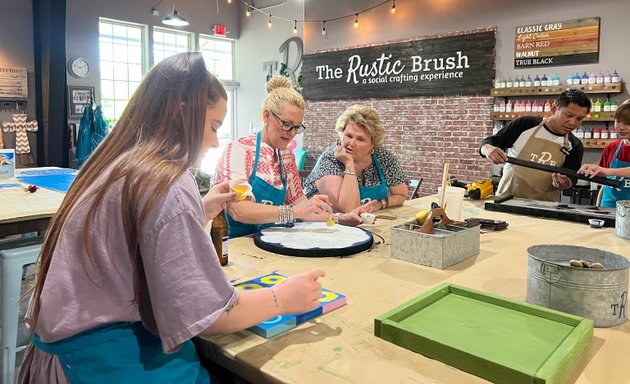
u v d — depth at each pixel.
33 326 0.94
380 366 0.95
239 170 2.04
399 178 2.85
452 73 6.49
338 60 7.73
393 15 7.09
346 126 2.62
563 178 3.14
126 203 0.89
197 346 1.09
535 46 5.79
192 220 0.90
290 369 0.94
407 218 2.38
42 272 0.95
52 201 2.98
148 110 0.98
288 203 2.30
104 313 0.91
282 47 8.61
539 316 1.14
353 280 1.45
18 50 6.64
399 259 1.66
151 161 0.92
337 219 2.21
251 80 9.25
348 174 2.55
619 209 2.00
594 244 1.88
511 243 1.91
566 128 3.14
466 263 1.63
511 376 0.87
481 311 1.17
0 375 2.21
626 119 3.20
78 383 0.91
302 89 8.28
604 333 1.10
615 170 2.64
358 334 1.09
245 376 0.98
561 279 1.15
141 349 0.95
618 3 5.21
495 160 2.85
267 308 1.00
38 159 6.88
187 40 8.74
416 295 1.33
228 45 9.41
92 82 7.34
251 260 1.63
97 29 7.34
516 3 5.92
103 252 0.90
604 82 5.23
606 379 0.90
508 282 1.44
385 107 7.25
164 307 0.87
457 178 6.57
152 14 8.00
